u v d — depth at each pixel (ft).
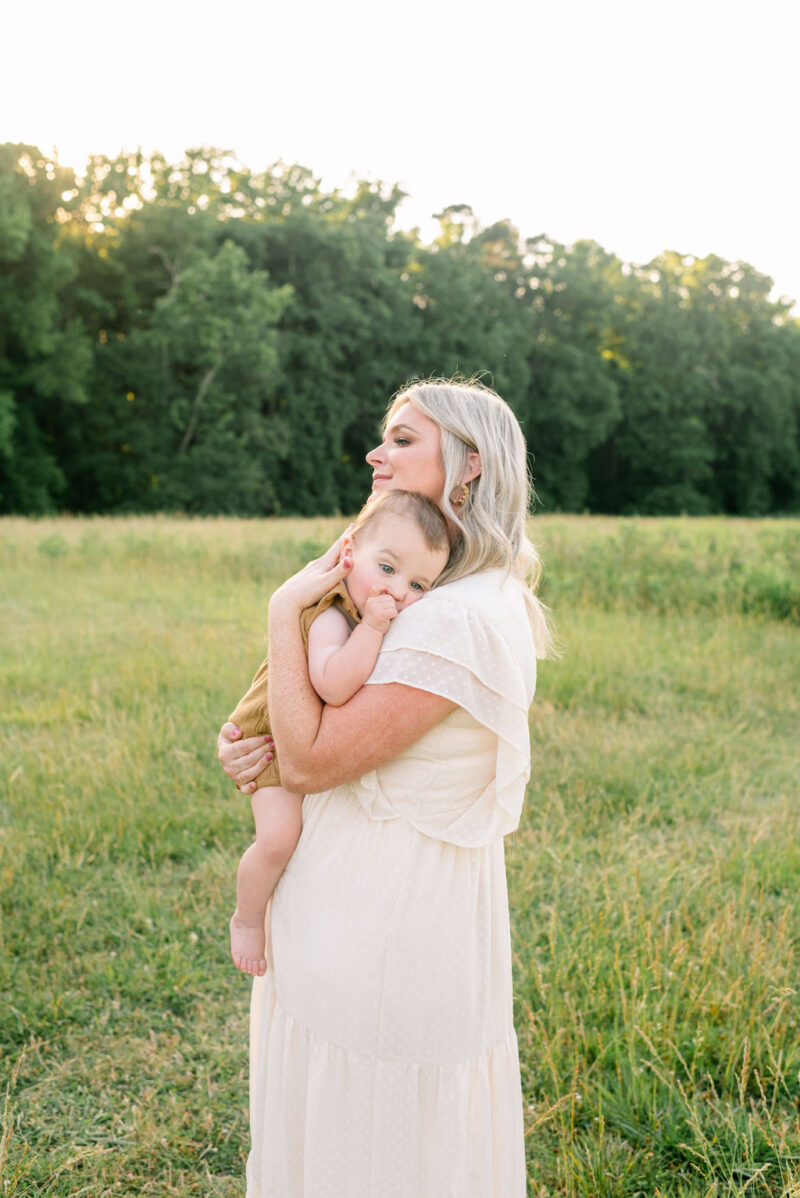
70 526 67.00
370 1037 5.34
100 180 117.39
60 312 116.06
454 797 5.41
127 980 11.27
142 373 117.80
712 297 202.39
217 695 22.16
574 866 14.43
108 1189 8.27
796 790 18.29
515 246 178.91
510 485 5.83
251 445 128.57
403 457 5.76
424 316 153.38
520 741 5.37
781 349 200.95
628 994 10.70
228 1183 8.42
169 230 119.44
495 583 5.65
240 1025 10.60
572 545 46.11
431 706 5.22
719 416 196.34
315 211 143.84
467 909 5.49
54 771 16.81
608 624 32.42
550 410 167.94
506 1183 5.77
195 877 13.69
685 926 12.42
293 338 132.77
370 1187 5.36
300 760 5.32
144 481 119.03
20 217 99.81
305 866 5.70
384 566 5.48
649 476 190.60
